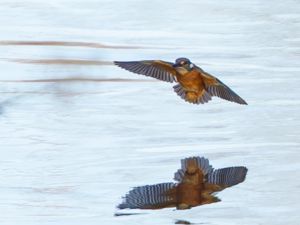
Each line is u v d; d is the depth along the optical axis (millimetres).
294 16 22766
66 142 13766
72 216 10906
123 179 12195
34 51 19406
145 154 13242
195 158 13078
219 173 12438
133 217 10844
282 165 12805
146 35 20891
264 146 13617
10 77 17500
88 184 11992
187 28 21531
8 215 10938
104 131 14328
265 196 11602
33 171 12477
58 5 23781
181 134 14156
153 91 16609
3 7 23500
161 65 9242
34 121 14828
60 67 18172
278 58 18938
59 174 12383
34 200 11406
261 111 15359
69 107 15609
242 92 16531
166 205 11250
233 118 14977
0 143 13695
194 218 10812
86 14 22828
